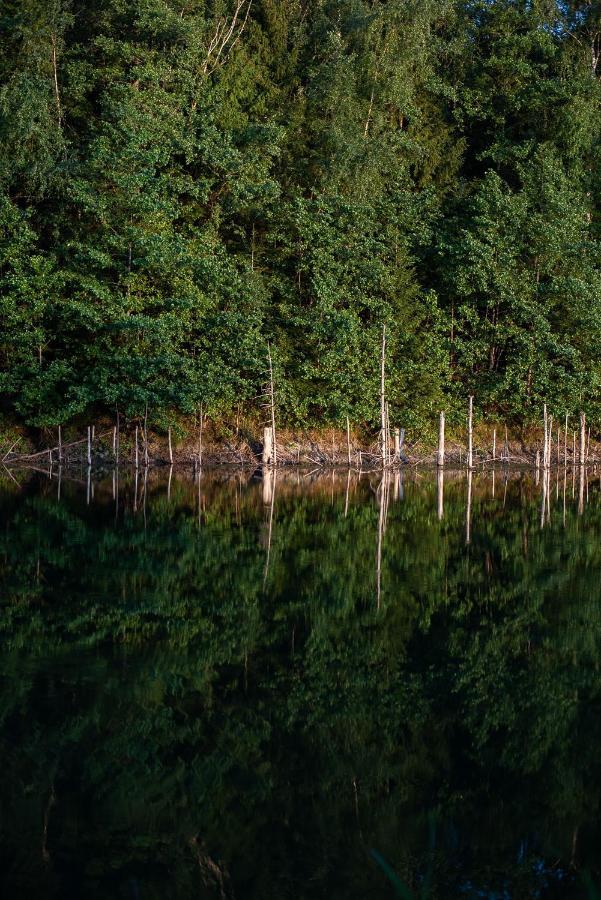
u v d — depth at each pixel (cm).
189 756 646
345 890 481
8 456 3188
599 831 561
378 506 2259
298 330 3500
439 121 4016
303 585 1246
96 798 576
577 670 885
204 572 1310
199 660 871
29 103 2877
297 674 844
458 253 3675
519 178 3959
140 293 3181
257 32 3762
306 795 589
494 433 3741
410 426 3650
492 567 1427
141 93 3219
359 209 3528
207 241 3338
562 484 3111
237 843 529
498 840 543
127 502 2194
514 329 3691
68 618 1009
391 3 3641
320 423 3600
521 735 707
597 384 3759
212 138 3353
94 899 461
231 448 3478
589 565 1459
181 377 3231
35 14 3077
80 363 3170
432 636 1001
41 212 3212
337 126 3516
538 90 3978
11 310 3005
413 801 593
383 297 3641
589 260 3847
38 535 1602
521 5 4141
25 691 762
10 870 489
